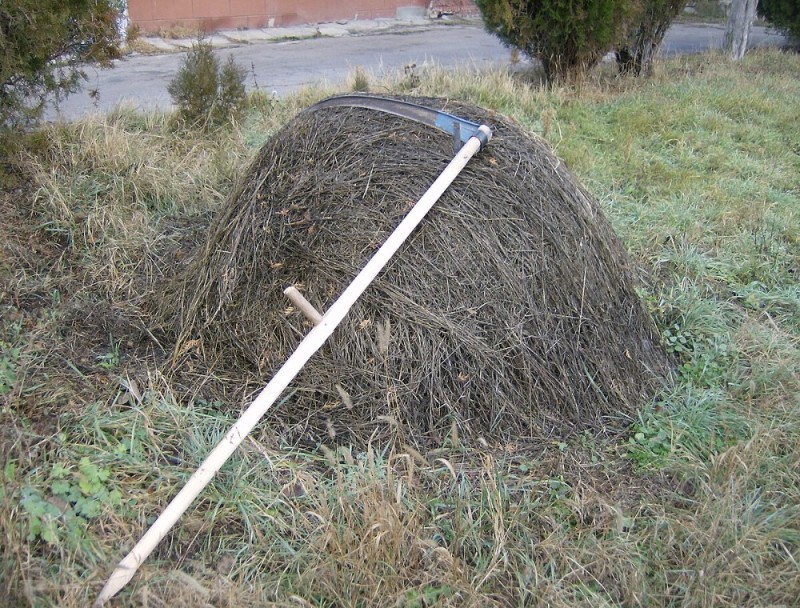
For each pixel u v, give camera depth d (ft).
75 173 16.22
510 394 10.43
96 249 14.42
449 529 8.74
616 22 27.53
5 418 9.53
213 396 10.72
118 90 27.17
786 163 22.21
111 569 7.70
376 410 10.08
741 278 15.75
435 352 10.22
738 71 32.14
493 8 26.99
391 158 11.15
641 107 24.97
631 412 11.10
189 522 8.50
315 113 12.42
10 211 14.80
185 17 40.93
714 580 8.07
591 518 9.18
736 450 9.75
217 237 11.96
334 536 8.19
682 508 9.46
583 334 11.14
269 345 10.87
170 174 17.03
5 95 16.06
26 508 8.06
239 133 19.92
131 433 9.61
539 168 11.59
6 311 12.21
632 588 8.08
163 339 12.08
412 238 10.51
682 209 18.03
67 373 10.91
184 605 7.43
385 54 38.14
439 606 7.73
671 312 13.85
